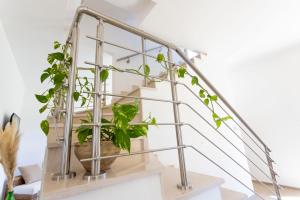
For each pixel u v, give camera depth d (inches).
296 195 116.9
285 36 113.8
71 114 31.4
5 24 84.0
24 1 70.1
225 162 103.1
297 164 126.5
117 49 123.5
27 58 116.3
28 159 157.8
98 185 26.1
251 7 85.0
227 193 52.0
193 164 87.4
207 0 78.7
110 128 33.6
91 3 97.3
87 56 122.8
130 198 29.1
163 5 80.8
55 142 42.9
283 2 83.2
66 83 35.0
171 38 103.7
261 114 145.9
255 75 150.9
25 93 163.2
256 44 121.0
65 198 23.8
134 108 32.0
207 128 98.9
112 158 32.9
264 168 139.9
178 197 34.7
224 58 137.9
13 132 85.1
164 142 75.4
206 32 101.0
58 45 45.6
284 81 136.2
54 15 78.9
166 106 78.7
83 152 32.0
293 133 129.6
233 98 161.9
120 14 105.4
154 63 106.6
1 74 88.4
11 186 81.5
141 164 37.3
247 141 148.3
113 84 121.9
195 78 48.9
